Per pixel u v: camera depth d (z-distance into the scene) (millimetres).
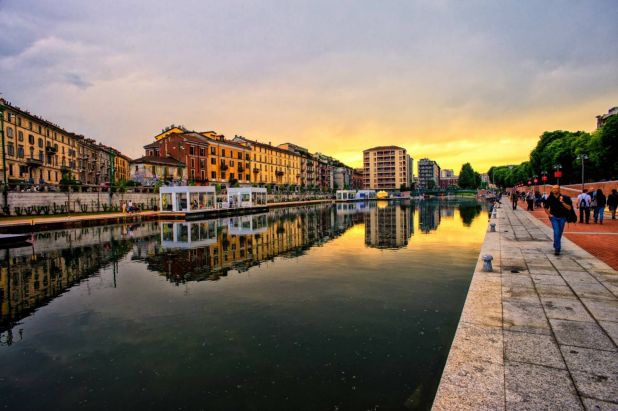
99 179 76812
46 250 18422
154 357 6277
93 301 9656
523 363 4258
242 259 15492
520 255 10922
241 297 9742
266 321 7879
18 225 25922
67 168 60438
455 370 4176
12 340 7180
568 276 8109
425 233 24312
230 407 4770
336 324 7605
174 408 4797
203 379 5504
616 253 10578
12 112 47125
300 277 11961
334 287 10602
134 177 57594
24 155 49812
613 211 20844
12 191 33438
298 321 7828
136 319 8211
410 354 6141
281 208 68500
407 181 162375
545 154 61531
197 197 43219
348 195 113188
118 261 15320
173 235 24750
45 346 6855
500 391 3707
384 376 5430
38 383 5523
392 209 60719
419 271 12648
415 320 7766
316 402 4801
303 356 6152
